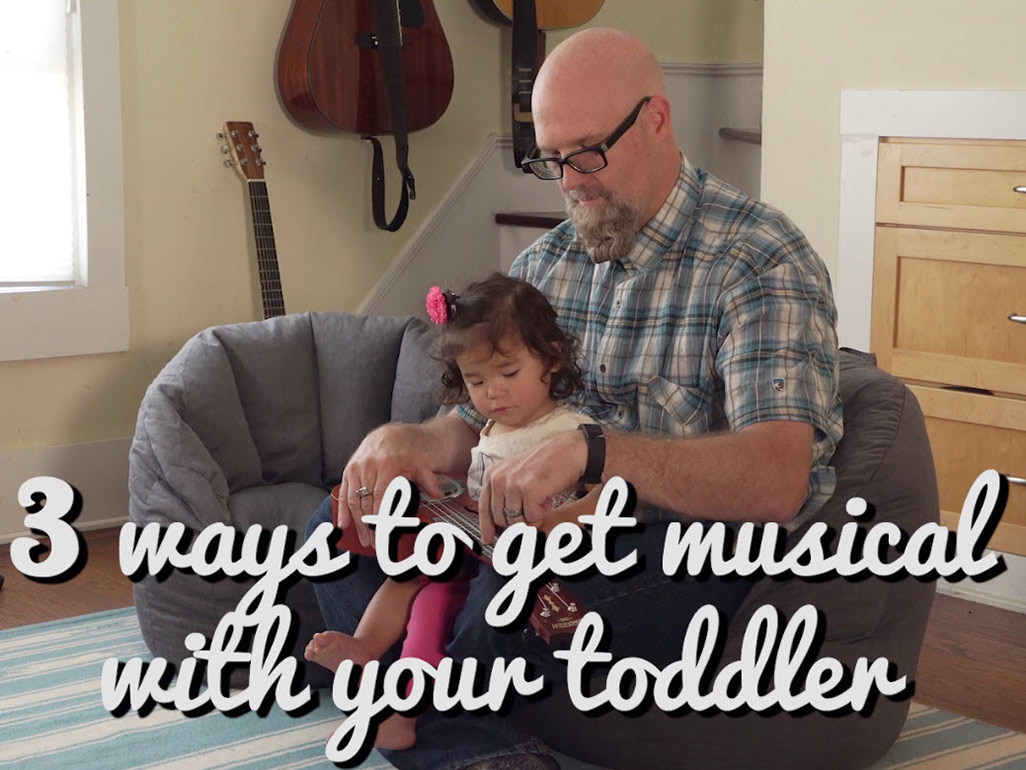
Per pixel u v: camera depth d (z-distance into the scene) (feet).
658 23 14.47
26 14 11.07
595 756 6.81
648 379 6.73
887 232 9.88
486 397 6.72
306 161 12.62
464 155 13.71
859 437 6.97
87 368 11.60
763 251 6.49
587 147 6.55
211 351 9.80
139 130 11.59
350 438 10.32
